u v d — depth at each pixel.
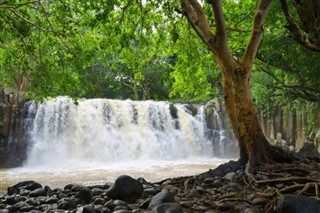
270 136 24.95
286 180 7.06
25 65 12.66
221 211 6.22
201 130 29.67
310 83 14.58
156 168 20.39
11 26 11.59
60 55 12.78
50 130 25.36
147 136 27.94
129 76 41.31
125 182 7.71
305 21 7.31
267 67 15.72
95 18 11.96
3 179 16.66
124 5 12.66
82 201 7.88
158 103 29.52
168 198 6.68
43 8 12.07
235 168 9.58
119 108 28.03
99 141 26.58
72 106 26.39
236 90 9.60
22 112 24.64
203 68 14.86
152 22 13.27
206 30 9.57
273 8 12.69
